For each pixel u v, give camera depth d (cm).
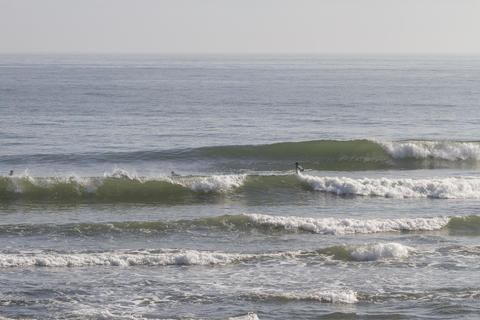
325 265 8700
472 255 9075
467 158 16775
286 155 16688
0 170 15288
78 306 7212
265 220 10488
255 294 7606
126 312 7106
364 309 7250
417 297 7569
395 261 8856
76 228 10044
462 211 11619
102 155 16688
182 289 7775
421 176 14900
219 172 15400
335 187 13100
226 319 6938
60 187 12594
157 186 12862
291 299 7481
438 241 9788
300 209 11825
